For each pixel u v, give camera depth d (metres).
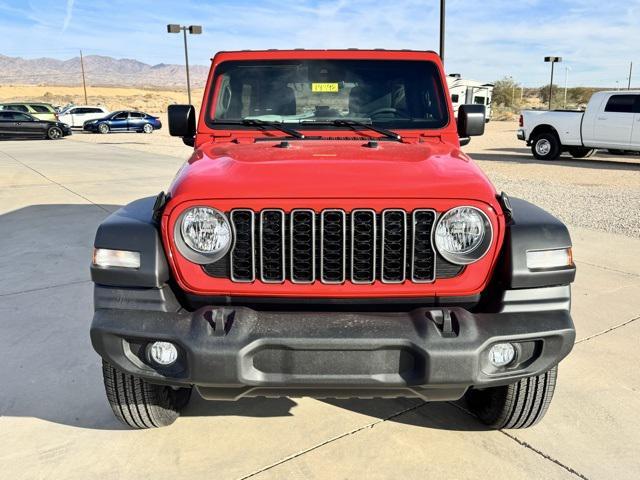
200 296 2.66
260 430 3.25
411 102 3.79
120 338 2.58
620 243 7.25
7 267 6.20
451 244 2.58
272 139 3.59
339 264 2.61
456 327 2.52
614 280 5.79
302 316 2.56
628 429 3.24
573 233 7.77
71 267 6.20
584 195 10.71
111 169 14.78
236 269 2.62
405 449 3.08
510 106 67.31
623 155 18.94
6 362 4.01
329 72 3.80
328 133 3.69
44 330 4.54
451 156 3.12
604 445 3.10
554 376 2.92
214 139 3.71
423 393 2.58
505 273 2.61
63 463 2.96
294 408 3.48
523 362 2.63
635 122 15.30
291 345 2.45
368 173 2.67
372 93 3.79
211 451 3.06
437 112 3.76
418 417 3.39
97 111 37.06
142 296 2.61
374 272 2.59
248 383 2.48
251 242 2.57
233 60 3.84
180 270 2.61
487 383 2.52
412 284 2.62
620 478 2.84
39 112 30.98
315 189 2.54
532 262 2.58
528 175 13.68
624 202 9.98
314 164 2.79
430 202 2.55
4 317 4.79
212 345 2.44
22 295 5.32
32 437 3.17
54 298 5.24
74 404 3.50
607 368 3.94
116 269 2.60
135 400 3.02
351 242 2.56
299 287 2.61
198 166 2.89
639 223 8.33
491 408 3.16
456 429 3.27
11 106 30.77
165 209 2.59
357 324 2.51
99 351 2.61
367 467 2.93
